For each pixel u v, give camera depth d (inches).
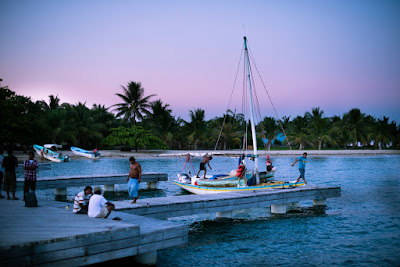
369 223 558.9
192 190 775.7
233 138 2992.1
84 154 2089.1
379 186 1002.1
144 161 1968.5
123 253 325.7
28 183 484.1
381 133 3358.8
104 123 3004.4
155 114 3134.8
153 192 887.7
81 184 831.7
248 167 1796.3
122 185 1031.6
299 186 717.9
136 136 2432.3
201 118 2925.7
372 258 399.2
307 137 3191.4
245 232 517.0
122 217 423.2
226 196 584.1
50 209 425.1
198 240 476.7
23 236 290.0
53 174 1264.8
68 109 2667.3
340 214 627.8
